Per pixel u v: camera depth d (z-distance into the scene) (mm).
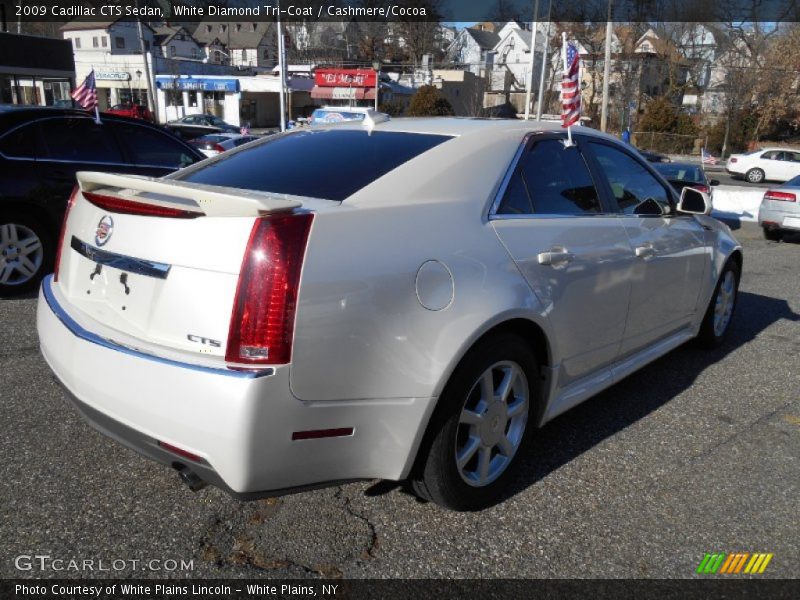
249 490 2211
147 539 2613
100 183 2654
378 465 2459
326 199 2553
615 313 3486
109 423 2393
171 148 6887
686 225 4250
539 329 2949
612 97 51812
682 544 2729
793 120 46750
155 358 2229
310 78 54562
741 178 32375
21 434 3377
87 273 2684
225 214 2223
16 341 4680
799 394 4387
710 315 4973
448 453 2617
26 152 5801
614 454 3459
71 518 2721
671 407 4102
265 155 3168
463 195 2799
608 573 2539
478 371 2645
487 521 2822
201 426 2143
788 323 6180
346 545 2625
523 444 3029
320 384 2227
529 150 3209
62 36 63656
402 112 49875
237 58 76188
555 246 3033
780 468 3379
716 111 51938
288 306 2152
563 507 2951
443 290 2500
